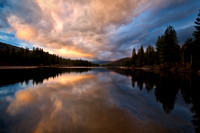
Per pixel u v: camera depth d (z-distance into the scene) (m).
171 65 27.97
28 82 11.91
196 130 3.08
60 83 11.55
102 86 10.10
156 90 8.27
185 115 4.09
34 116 3.97
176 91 7.75
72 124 3.40
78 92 7.79
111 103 5.49
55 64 84.94
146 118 3.85
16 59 51.22
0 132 2.99
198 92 7.48
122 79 15.20
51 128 3.18
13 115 4.05
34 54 66.38
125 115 4.09
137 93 7.54
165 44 28.61
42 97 6.50
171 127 3.25
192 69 20.66
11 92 7.66
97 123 3.47
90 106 5.04
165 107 4.95
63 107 4.90
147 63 58.84
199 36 19.88
